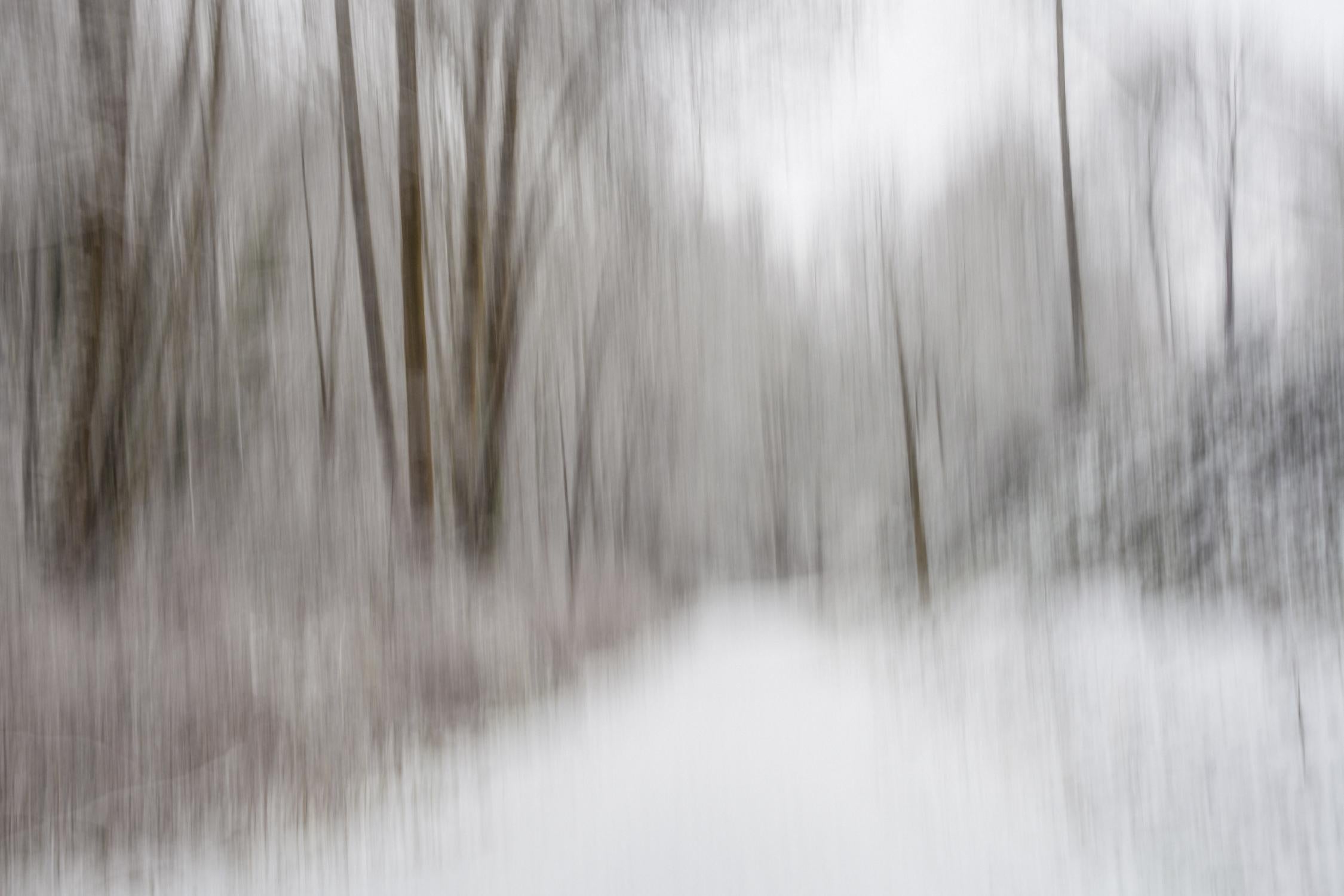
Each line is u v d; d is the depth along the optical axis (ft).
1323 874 15.28
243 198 50.37
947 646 45.24
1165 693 25.61
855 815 21.17
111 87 38.29
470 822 21.68
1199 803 18.63
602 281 65.10
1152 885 16.24
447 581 44.42
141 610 32.68
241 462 49.88
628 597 62.08
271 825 21.81
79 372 38.73
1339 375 37.65
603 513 83.92
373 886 17.92
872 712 33.86
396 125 51.72
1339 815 16.48
